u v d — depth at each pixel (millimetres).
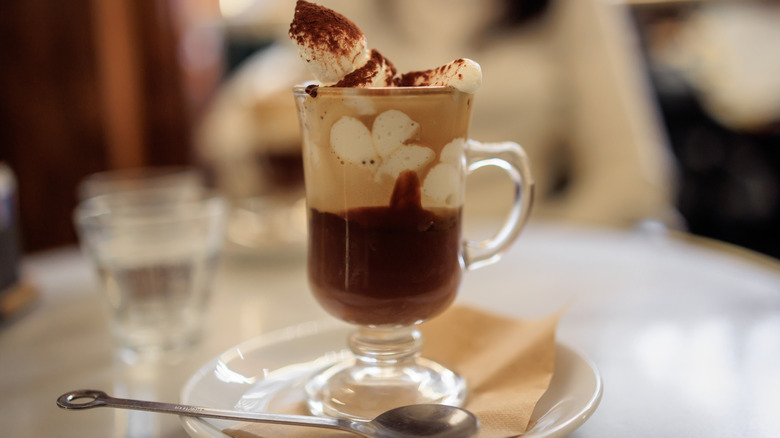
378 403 380
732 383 418
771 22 1455
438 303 404
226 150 1204
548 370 392
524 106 1115
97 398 366
